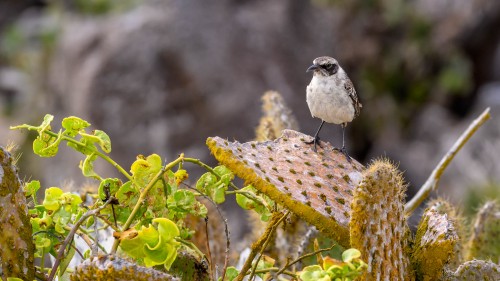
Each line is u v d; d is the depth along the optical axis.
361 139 20.56
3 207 3.46
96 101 16.45
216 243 5.32
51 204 3.73
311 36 17.48
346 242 3.71
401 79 21.34
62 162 16.11
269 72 16.75
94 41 17.02
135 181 3.72
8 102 20.39
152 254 3.49
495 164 18.30
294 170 3.96
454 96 21.39
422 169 19.36
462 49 21.61
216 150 3.70
